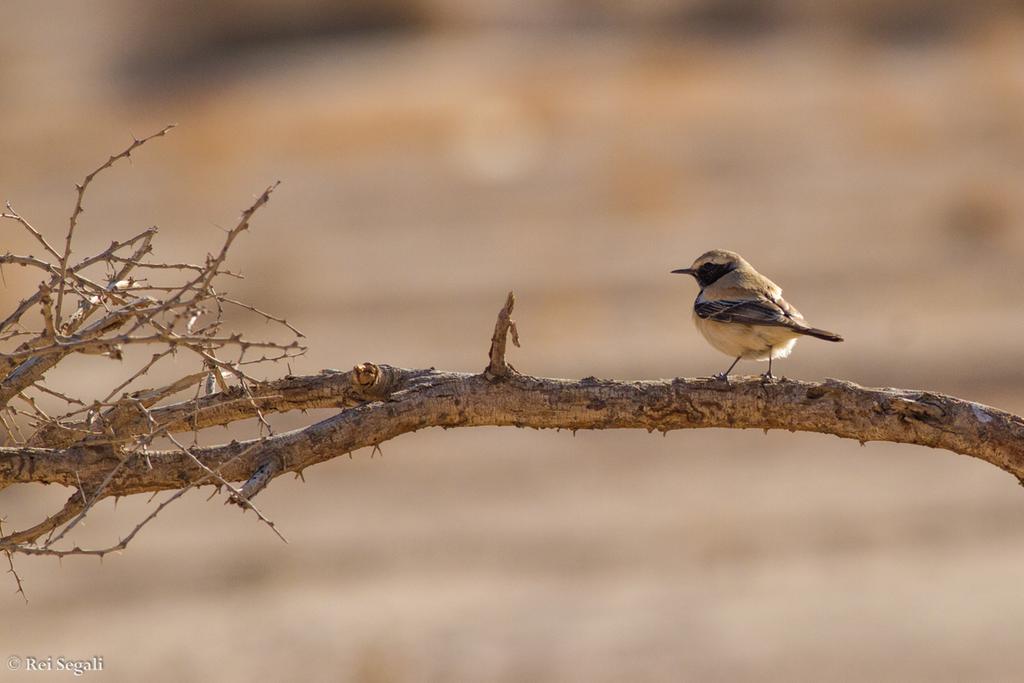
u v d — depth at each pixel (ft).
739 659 41.09
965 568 46.83
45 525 20.71
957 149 97.71
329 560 49.67
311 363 68.03
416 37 169.27
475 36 168.14
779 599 45.27
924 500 52.24
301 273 81.61
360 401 22.66
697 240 85.20
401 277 81.30
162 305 19.57
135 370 67.15
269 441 21.63
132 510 54.65
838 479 54.54
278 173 107.04
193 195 103.19
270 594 47.37
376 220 94.07
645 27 161.17
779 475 55.21
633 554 48.83
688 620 44.50
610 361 66.03
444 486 55.36
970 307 71.61
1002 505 51.55
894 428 22.54
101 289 20.98
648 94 123.13
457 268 82.53
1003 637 41.98
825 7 151.33
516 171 102.22
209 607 46.60
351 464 57.93
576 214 91.20
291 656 43.14
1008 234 81.41
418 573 48.34
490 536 50.88
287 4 174.40
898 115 106.63
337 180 104.12
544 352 67.82
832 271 78.54
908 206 87.45
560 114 116.37
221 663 42.37
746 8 158.81
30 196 106.93
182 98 145.79
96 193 106.42
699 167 98.27
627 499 53.42
